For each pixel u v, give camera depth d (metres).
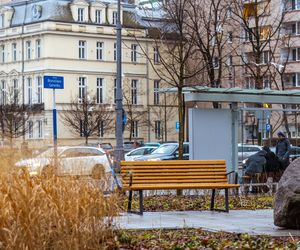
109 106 80.81
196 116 22.98
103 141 79.50
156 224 13.16
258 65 42.12
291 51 75.94
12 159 11.63
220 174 15.45
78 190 9.84
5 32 87.12
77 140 79.06
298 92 23.52
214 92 22.95
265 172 22.17
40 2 83.62
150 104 86.06
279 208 12.47
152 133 86.00
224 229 12.54
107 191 11.41
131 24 84.69
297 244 10.77
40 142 15.59
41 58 82.19
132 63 84.94
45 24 81.69
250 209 16.42
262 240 11.26
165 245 10.78
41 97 81.69
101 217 9.88
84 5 83.44
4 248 8.25
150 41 84.75
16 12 86.94
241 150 23.70
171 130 85.38
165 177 14.99
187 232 12.19
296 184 12.16
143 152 46.00
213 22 43.09
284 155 22.67
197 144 22.95
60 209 9.06
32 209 8.59
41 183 9.64
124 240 11.07
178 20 32.72
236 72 57.44
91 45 83.75
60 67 81.62
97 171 12.30
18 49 85.81
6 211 8.41
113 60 85.06
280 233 12.01
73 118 79.00
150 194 19.47
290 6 71.88
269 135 24.47
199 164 15.30
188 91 22.77
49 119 80.56
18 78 85.56
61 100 81.06
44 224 8.76
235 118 23.44
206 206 16.89
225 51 52.88
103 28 84.31
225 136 23.25
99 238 9.64
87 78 83.19
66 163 12.55
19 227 8.37
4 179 9.45
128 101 82.25
